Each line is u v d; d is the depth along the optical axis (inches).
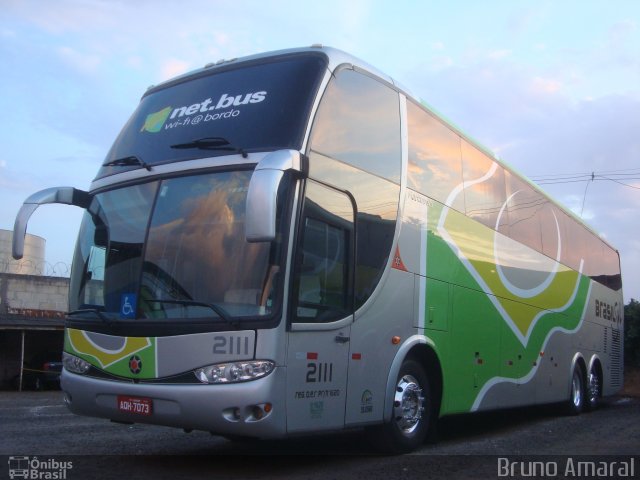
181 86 307.9
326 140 270.1
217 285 247.6
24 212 284.7
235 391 233.0
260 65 289.9
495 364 405.4
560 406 554.9
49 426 414.6
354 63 297.6
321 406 255.9
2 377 1117.1
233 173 259.6
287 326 241.0
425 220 337.4
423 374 330.6
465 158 393.7
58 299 1170.0
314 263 256.5
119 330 260.4
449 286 354.9
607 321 673.0
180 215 265.0
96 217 293.6
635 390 942.4
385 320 296.8
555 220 542.6
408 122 333.7
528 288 467.8
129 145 302.5
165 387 243.1
